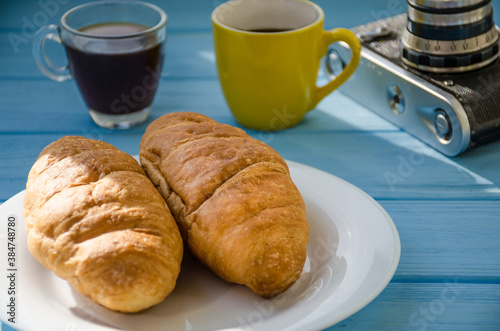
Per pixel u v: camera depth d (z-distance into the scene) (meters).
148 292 0.44
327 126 0.65
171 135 0.51
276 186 0.47
